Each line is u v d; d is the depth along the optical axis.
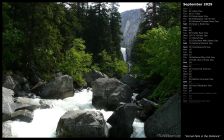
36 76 20.92
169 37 16.23
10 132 12.10
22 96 17.62
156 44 18.09
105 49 40.50
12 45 18.78
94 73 26.52
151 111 14.65
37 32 20.33
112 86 18.00
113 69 37.59
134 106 13.86
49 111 15.27
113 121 13.66
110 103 17.33
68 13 28.34
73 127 12.38
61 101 17.86
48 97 18.34
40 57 21.38
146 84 23.22
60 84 18.84
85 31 39.16
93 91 18.05
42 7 20.38
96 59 38.84
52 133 12.99
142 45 24.00
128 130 13.19
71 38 27.55
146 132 13.22
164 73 16.73
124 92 18.09
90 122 12.46
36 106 15.28
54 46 22.97
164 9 28.23
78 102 18.44
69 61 24.91
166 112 12.93
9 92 15.31
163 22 28.39
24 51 20.00
